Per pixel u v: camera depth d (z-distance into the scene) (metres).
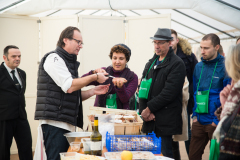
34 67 5.20
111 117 2.38
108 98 3.13
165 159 1.89
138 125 2.34
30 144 4.16
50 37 5.13
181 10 5.73
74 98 2.55
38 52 5.22
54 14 5.78
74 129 2.66
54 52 2.52
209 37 3.27
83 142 2.04
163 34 3.11
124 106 3.11
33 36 5.16
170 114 3.04
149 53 5.07
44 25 5.17
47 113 2.47
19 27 5.05
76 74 2.67
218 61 3.27
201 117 3.31
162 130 3.05
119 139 2.13
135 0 4.70
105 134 2.28
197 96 3.31
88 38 5.01
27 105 5.12
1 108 3.94
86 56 5.01
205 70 3.33
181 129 3.09
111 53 3.27
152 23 5.04
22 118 4.09
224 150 1.71
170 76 3.01
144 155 1.92
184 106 3.48
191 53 4.12
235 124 1.70
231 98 1.82
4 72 3.99
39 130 2.53
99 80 2.49
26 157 4.14
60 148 2.52
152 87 3.17
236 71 1.84
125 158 1.78
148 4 4.67
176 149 3.93
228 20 4.50
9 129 4.00
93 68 5.06
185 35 7.50
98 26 5.05
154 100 3.03
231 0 4.40
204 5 4.52
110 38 5.12
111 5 4.77
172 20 6.46
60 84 2.44
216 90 3.22
